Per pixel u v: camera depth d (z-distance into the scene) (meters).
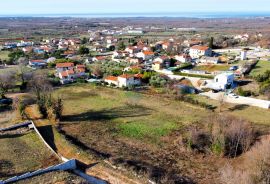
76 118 72.62
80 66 125.62
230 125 57.88
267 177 39.78
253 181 39.47
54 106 71.50
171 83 98.19
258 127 64.19
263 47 176.25
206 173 47.75
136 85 102.25
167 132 63.56
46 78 105.44
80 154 51.81
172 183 43.03
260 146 48.78
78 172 46.47
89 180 44.22
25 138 59.72
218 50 172.62
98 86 102.56
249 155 49.44
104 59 152.38
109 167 47.03
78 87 102.12
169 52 167.88
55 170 45.59
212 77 106.19
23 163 49.38
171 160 51.81
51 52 173.88
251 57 142.50
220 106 77.62
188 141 57.09
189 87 94.06
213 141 55.62
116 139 60.34
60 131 63.53
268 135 57.91
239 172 42.31
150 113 75.19
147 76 106.31
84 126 67.38
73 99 88.31
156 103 82.88
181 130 64.19
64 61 144.00
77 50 182.12
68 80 110.06
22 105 76.00
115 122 69.75
